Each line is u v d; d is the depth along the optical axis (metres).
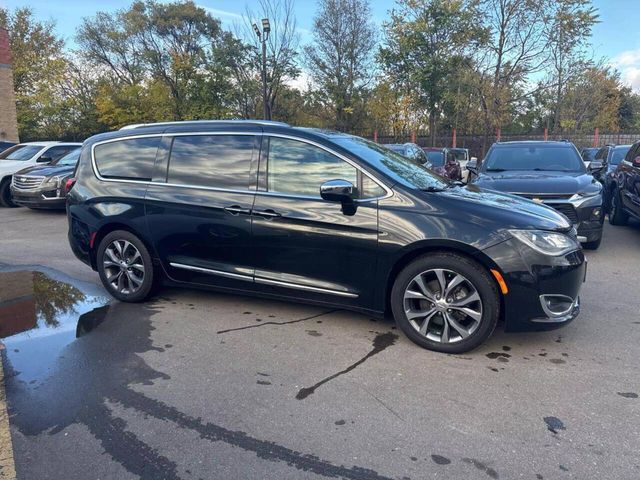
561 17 25.41
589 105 33.81
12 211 12.21
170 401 3.16
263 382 3.41
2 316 4.65
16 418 2.95
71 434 2.80
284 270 4.30
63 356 3.79
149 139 4.91
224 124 4.65
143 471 2.50
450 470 2.52
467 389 3.32
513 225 3.71
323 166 4.19
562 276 3.70
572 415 3.02
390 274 3.96
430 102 30.23
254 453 2.65
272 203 4.26
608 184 10.45
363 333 4.26
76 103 39.50
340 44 35.09
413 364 3.69
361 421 2.95
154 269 4.89
